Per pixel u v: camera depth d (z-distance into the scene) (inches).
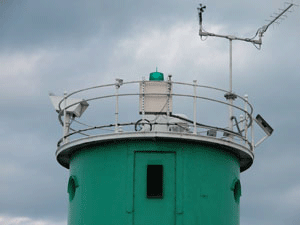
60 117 1026.1
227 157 972.6
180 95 944.3
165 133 920.9
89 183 952.9
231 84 1091.3
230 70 1099.9
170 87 970.7
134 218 911.7
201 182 935.0
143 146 931.3
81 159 975.6
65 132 1011.3
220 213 940.6
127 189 922.1
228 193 960.9
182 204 917.8
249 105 1011.3
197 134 932.0
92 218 936.3
